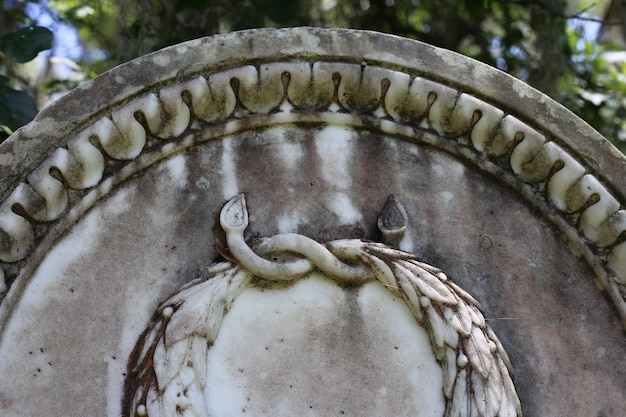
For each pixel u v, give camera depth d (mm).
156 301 2912
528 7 5164
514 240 3111
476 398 2857
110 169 2967
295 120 3094
